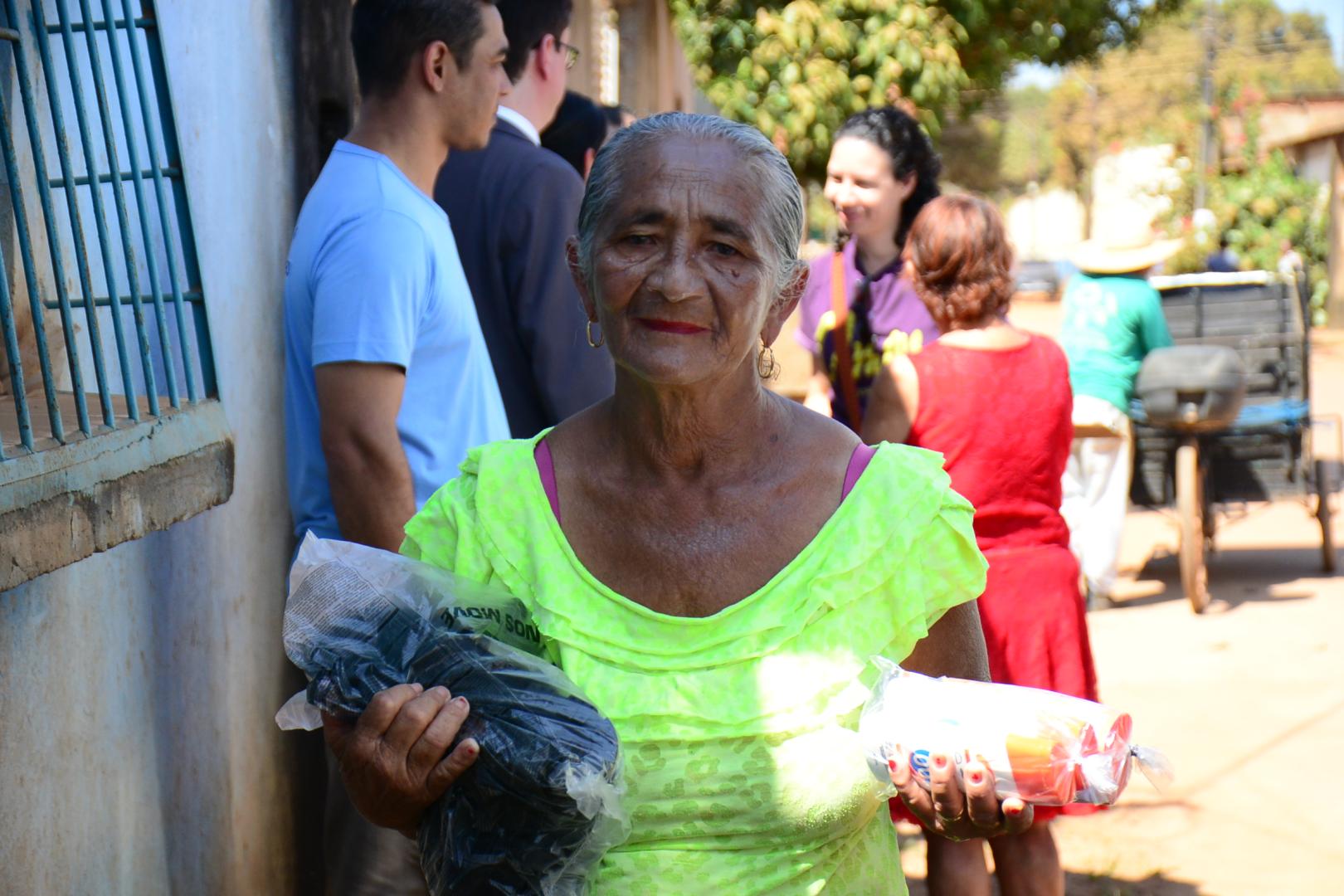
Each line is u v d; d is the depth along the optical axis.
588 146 5.05
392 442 2.72
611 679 1.70
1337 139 24.80
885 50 8.79
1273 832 4.52
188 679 2.85
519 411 3.40
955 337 3.37
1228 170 25.28
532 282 3.29
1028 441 3.32
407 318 2.74
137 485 1.97
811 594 1.70
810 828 1.70
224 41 3.19
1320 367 18.88
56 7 2.31
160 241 2.78
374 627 1.72
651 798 1.68
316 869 3.75
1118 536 7.18
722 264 1.66
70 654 2.26
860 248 4.02
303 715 1.80
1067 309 7.01
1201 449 7.48
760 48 8.85
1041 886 3.10
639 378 1.71
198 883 2.89
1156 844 4.46
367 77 2.91
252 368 3.34
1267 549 8.59
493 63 2.97
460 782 1.61
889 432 3.38
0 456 1.66
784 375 6.62
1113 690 5.89
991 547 3.34
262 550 3.39
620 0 11.70
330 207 2.80
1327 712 5.57
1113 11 11.68
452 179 3.34
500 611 1.75
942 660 1.84
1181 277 7.79
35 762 2.12
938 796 1.61
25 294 2.23
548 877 1.60
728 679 1.69
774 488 1.76
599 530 1.78
